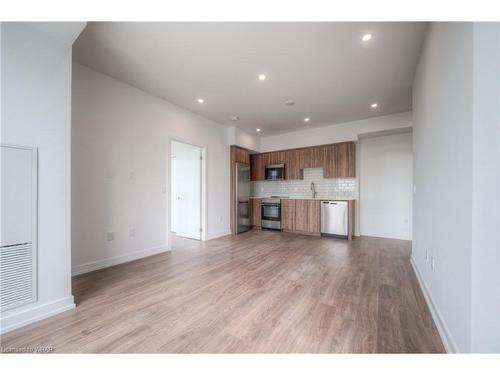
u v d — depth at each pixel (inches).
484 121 39.1
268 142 231.6
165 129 138.0
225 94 128.6
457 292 47.0
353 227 179.9
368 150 184.4
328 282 88.4
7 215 57.6
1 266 56.6
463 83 44.8
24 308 59.9
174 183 202.5
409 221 167.2
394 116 160.7
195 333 56.6
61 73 67.8
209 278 93.2
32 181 61.8
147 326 59.6
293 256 124.7
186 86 119.2
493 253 38.3
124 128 115.6
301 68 100.7
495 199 38.1
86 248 100.0
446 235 55.0
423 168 85.0
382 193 177.8
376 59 93.4
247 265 109.7
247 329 58.2
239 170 200.8
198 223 172.1
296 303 71.8
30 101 61.7
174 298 75.5
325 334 56.0
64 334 56.1
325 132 194.4
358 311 66.8
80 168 98.0
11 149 58.4
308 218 186.4
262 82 114.3
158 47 85.6
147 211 126.8
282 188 224.1
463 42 44.9
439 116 62.0
